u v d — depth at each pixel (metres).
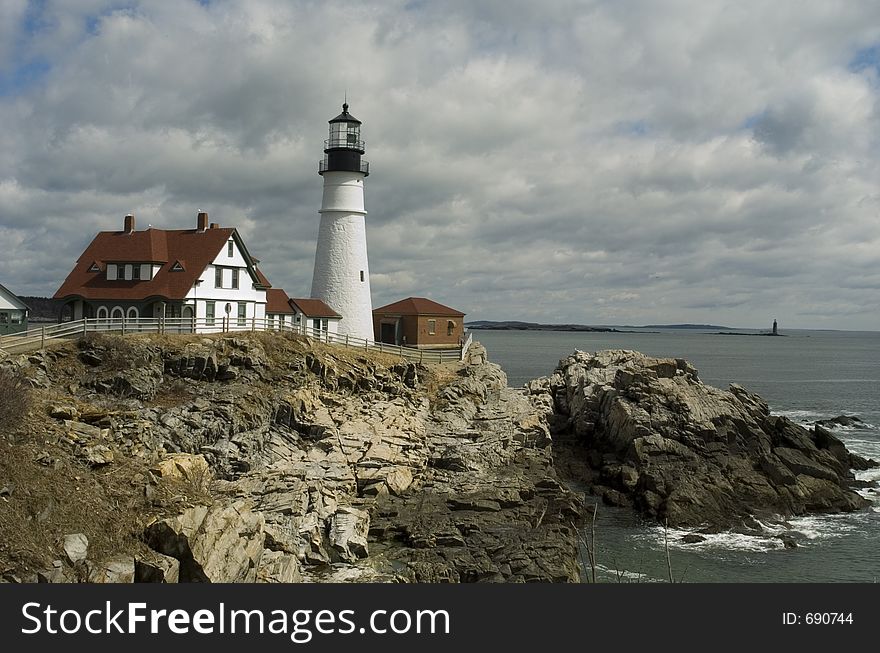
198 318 53.22
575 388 65.75
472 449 46.72
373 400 50.59
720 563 38.25
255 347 48.38
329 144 68.38
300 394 45.31
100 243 58.03
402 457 43.38
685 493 45.25
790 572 37.06
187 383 43.59
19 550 21.88
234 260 58.22
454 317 76.12
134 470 28.75
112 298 54.66
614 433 54.44
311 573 30.95
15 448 26.34
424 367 58.31
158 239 57.41
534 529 36.62
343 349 56.47
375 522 36.84
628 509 46.84
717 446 51.62
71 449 28.38
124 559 23.25
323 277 67.88
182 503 26.94
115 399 39.66
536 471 46.28
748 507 46.38
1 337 41.22
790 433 56.31
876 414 89.69
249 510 28.38
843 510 48.03
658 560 38.41
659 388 55.59
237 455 37.97
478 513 38.91
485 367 62.12
